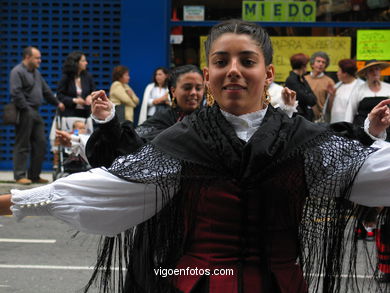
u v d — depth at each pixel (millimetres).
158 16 11953
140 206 2359
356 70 9656
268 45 2387
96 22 12328
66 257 6516
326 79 9961
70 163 8922
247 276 2291
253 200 2301
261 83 2352
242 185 2293
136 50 12031
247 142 2316
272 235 2324
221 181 2307
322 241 2373
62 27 12383
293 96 3961
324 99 9922
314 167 2307
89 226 2340
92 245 7070
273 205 2312
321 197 2354
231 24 2365
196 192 2330
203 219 2342
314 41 12180
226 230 2318
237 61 2318
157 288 2377
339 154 2318
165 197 2350
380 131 2545
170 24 12156
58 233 7695
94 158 2887
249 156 2283
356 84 9602
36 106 10500
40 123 10617
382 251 2732
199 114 2418
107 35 12352
